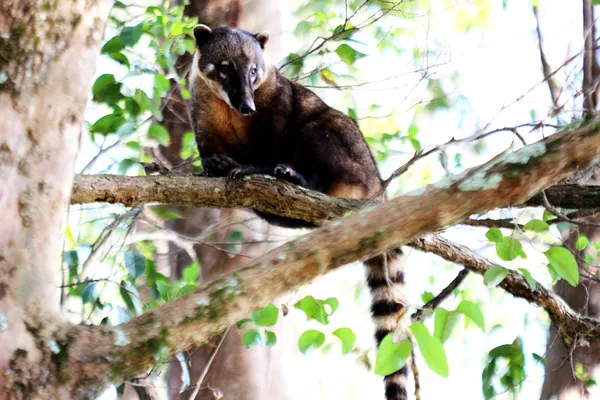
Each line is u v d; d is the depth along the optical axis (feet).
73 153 18.04
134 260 29.14
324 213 29.68
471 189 17.49
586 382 32.96
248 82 36.76
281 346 42.39
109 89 30.81
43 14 17.53
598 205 26.78
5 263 16.76
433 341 17.43
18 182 17.16
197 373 39.96
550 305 29.50
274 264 17.52
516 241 23.22
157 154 41.39
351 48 37.73
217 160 33.37
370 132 50.90
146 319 17.19
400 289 35.27
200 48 38.45
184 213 41.14
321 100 40.11
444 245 28.71
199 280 38.86
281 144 38.55
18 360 16.30
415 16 49.73
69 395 16.47
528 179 17.44
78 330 16.94
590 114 18.54
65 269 29.04
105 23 18.78
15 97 17.31
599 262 34.27
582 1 41.73
